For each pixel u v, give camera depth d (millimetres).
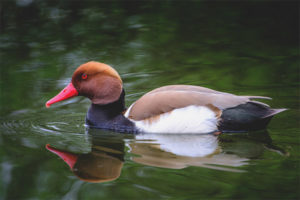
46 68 14641
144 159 8445
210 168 7930
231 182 7301
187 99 9734
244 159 8305
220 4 23188
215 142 9305
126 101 12016
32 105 11820
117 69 14555
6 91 12758
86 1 23359
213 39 17969
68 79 13602
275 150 8758
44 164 8281
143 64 15133
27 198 7086
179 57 15875
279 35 18375
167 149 8977
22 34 18641
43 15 20953
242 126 9719
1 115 11094
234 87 12992
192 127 9688
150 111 9883
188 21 20484
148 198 6879
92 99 10500
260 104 9742
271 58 15648
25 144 9336
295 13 21219
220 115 9648
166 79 13680
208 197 6805
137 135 9914
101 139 9672
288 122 10453
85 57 15695
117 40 17812
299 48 16734
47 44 17375
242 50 16625
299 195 6797
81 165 8227
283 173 7613
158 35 18469
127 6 22750
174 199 6785
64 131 10203
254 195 6824
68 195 7125
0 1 22297
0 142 9406
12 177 7723
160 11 21969
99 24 19875
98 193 7129
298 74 13992
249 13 21562
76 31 19000
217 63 15211
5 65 14984
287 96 12234
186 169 7891
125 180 7520
